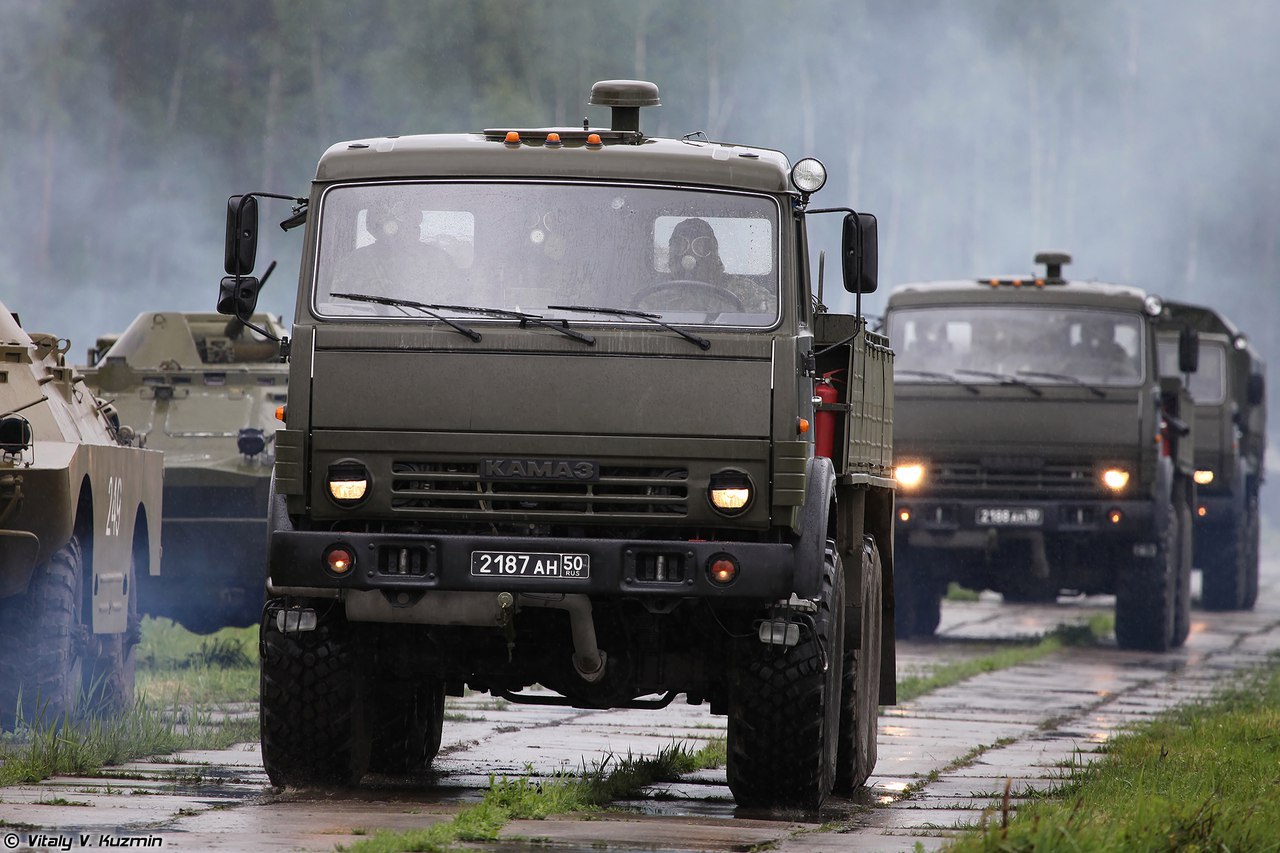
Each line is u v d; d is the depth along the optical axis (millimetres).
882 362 41438
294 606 34031
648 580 32406
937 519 76625
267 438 60188
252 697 51594
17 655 38875
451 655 35438
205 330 65438
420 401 33156
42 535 38250
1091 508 76188
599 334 33094
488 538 32625
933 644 81312
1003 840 24844
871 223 35375
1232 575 106750
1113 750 44000
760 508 32812
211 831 28438
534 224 34000
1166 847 25984
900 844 29031
